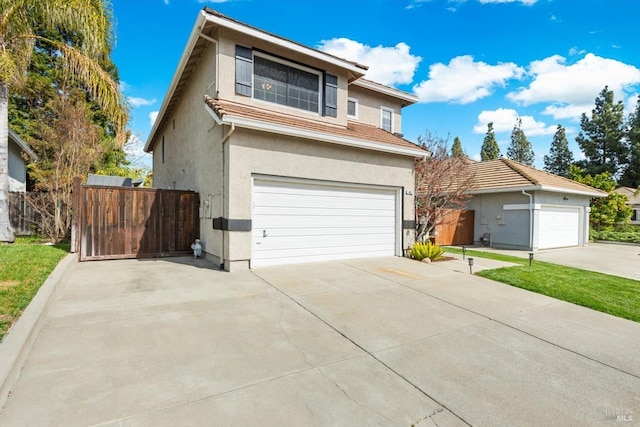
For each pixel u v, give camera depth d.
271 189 7.86
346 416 2.46
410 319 4.64
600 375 3.25
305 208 8.38
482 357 3.56
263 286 6.04
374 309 5.01
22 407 2.38
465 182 13.46
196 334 3.85
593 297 6.04
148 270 7.07
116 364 3.07
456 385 2.97
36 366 2.96
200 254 8.81
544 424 2.46
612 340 4.14
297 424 2.34
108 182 17.22
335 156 8.74
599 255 13.06
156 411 2.42
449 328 4.36
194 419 2.35
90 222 7.99
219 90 8.02
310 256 8.47
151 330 3.90
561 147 43.84
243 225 7.30
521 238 14.28
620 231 23.12
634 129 35.44
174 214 9.05
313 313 4.73
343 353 3.52
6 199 9.06
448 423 2.43
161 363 3.13
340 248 8.99
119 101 9.84
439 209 12.94
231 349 3.50
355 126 11.27
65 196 10.77
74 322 4.04
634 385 3.07
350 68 9.89
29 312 3.70
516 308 5.31
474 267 8.66
